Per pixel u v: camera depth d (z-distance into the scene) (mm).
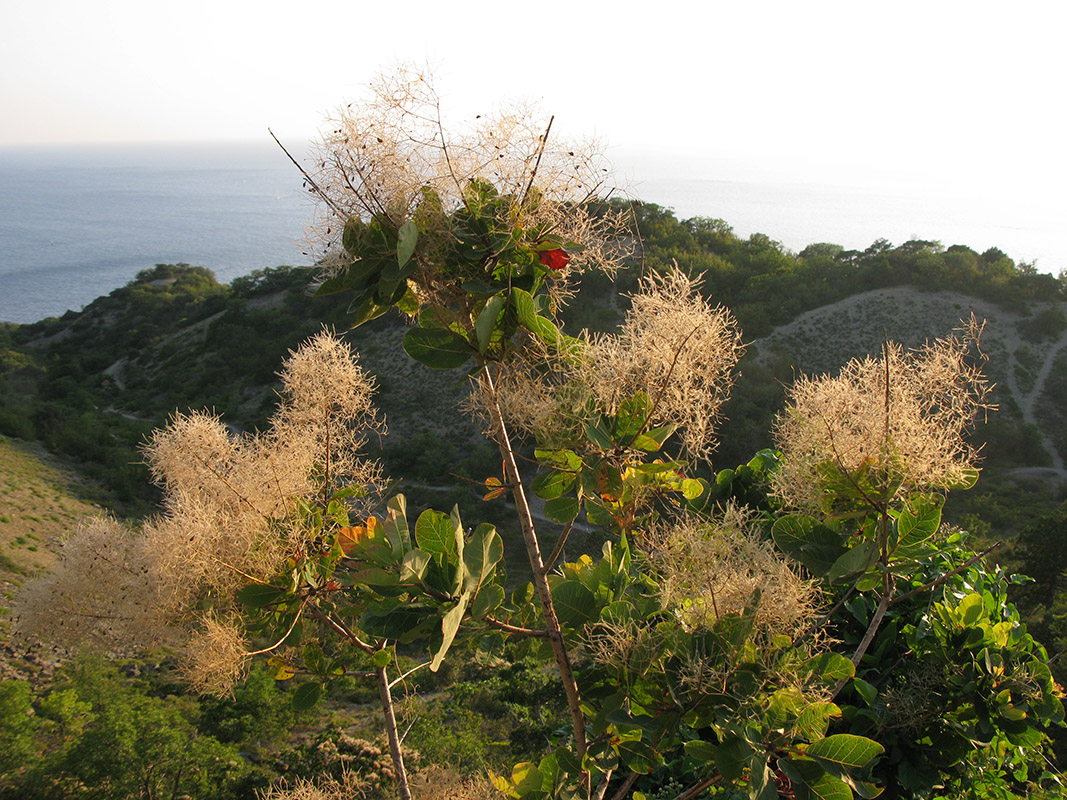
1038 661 2383
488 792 2246
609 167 1578
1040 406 37000
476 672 14336
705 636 1527
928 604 2676
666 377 1627
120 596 1896
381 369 40625
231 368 47875
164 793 10617
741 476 2998
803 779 1464
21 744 10617
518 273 1559
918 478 1750
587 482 1685
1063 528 17438
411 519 28297
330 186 1506
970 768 2506
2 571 17719
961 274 44250
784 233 148500
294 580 1914
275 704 13906
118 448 34250
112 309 71000
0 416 34219
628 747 1669
